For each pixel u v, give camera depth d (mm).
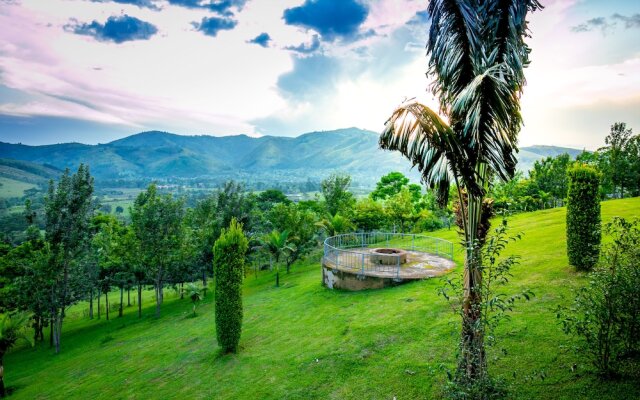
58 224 23859
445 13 6086
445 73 6219
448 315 10203
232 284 12672
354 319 12000
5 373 21281
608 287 5668
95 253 32344
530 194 42781
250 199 36344
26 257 28375
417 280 14070
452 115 6082
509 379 6484
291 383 9078
